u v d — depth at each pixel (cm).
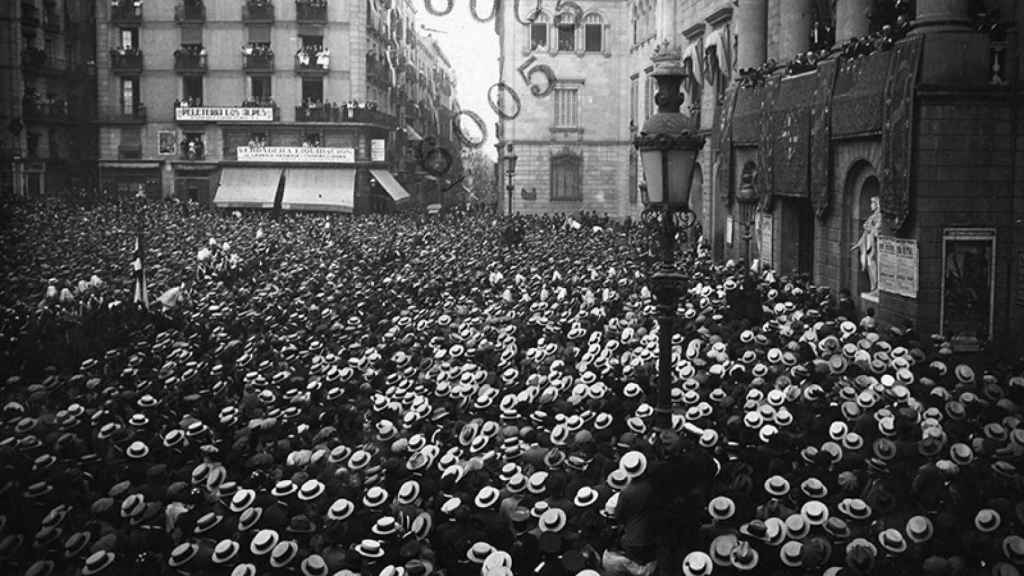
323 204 7069
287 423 1574
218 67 7144
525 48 7419
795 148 3400
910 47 2617
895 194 2664
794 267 3597
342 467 1324
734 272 3403
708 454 1162
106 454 1442
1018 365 1984
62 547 1127
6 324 2573
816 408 1514
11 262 3762
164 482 1323
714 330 2216
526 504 1217
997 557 1042
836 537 1112
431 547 1117
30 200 6103
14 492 1242
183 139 7162
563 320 2372
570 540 1105
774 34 3962
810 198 3284
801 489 1217
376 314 2602
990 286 2597
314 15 7081
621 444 1420
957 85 2538
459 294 3053
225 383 1872
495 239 4969
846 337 2092
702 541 1130
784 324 2258
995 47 2580
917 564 1057
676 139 1248
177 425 1602
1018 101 2550
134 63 7119
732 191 4116
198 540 1134
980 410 1584
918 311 2602
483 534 1125
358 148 7169
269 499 1211
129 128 7175
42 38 7056
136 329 2619
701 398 1631
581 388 1605
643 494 1080
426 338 2248
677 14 5488
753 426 1439
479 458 1339
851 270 3084
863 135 2877
